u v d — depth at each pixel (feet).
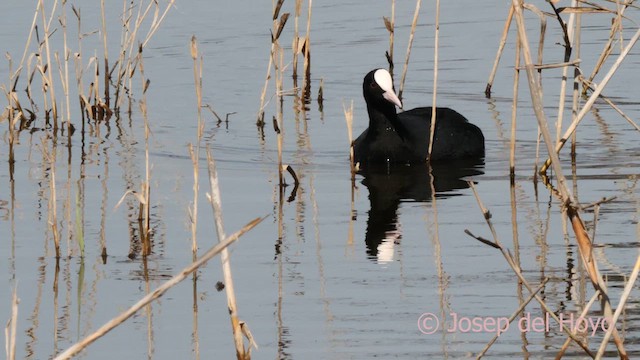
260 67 67.26
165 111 58.44
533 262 33.42
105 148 50.80
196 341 27.91
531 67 22.43
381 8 80.64
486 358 26.17
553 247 34.78
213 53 69.97
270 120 56.59
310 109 58.95
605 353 26.12
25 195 42.57
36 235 37.42
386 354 26.63
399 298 30.76
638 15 75.05
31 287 32.27
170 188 43.62
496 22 75.05
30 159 48.70
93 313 30.07
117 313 29.99
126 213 39.99
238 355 24.22
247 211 40.22
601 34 71.00
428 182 44.47
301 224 38.55
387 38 72.69
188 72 66.13
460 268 33.22
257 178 45.52
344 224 38.42
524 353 26.40
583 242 22.25
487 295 30.68
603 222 37.11
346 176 45.88
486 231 36.94
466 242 35.83
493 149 49.85
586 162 46.11
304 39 54.60
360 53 69.72
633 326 27.76
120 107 59.57
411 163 48.19
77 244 36.42
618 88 59.00
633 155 46.78
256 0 83.87
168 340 28.04
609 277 31.53
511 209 39.58
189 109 58.80
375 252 35.17
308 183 44.70
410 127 49.42
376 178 45.47
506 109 56.95
